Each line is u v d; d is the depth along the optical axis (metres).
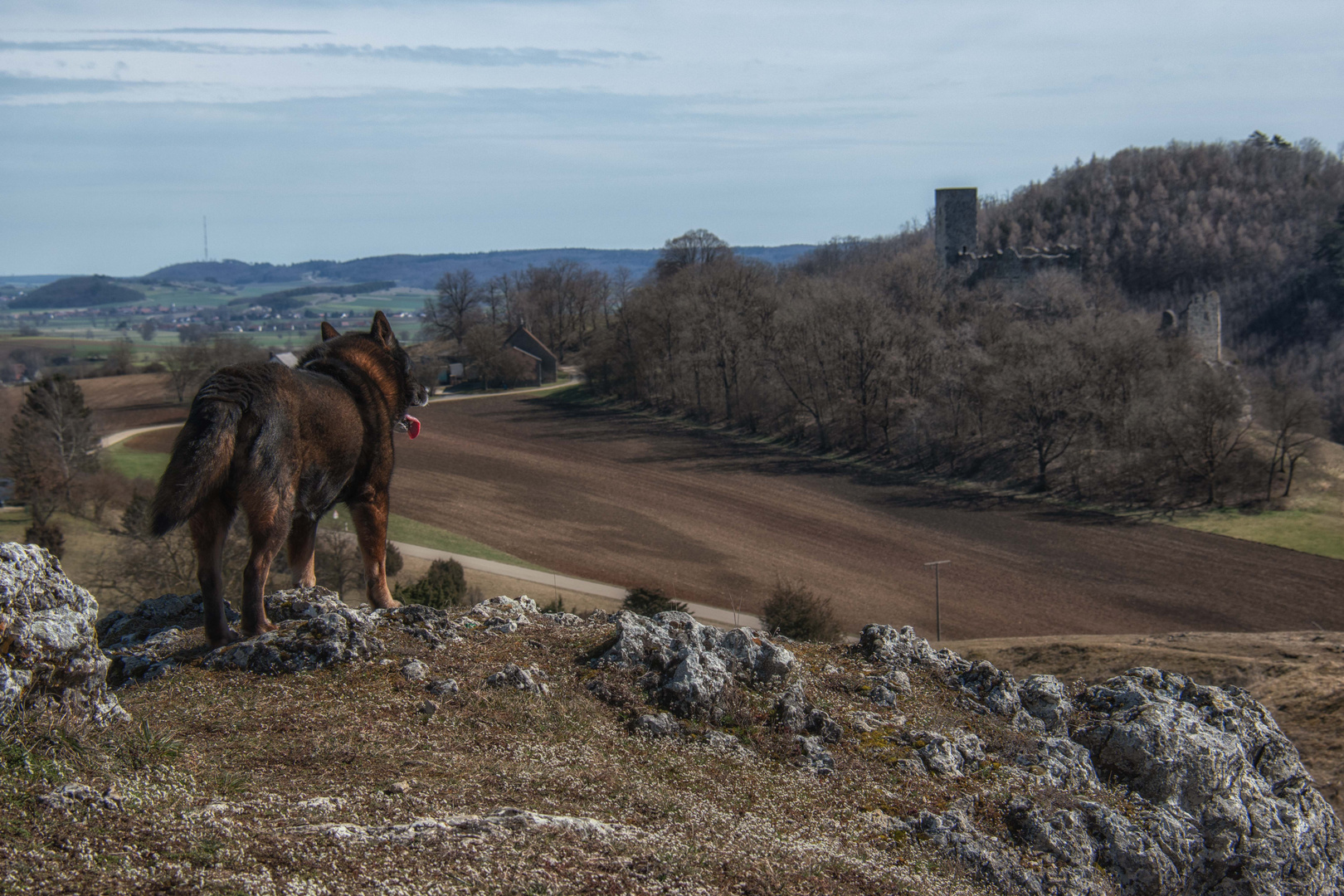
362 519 11.06
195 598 11.95
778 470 89.69
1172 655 40.97
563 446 102.25
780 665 12.05
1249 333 147.25
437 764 8.48
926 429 88.62
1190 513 71.94
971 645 47.31
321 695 9.47
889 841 9.18
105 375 140.75
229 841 6.12
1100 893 9.67
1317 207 175.75
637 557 64.81
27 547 7.95
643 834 7.88
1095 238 175.12
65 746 7.06
